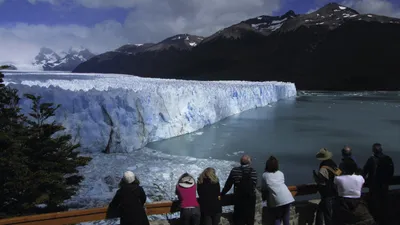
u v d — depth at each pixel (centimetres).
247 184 442
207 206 434
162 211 454
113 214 431
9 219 388
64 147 681
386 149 1384
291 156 1261
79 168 1045
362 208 415
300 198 831
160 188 897
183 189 439
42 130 648
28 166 604
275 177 452
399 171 1062
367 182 513
